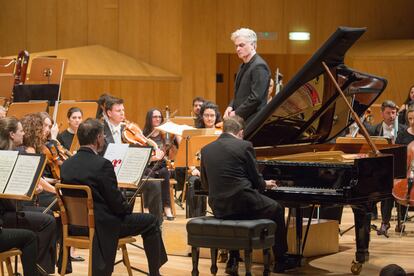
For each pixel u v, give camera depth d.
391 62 17.16
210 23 17.44
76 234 7.23
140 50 17.58
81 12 17.69
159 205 10.30
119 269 8.29
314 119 8.30
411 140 10.59
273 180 7.81
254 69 8.43
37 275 6.92
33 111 10.26
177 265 8.47
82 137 7.10
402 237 10.30
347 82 8.11
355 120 7.83
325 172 7.61
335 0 17.91
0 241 6.65
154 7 17.45
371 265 8.53
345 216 11.91
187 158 10.05
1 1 17.73
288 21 17.80
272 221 7.41
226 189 7.45
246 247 7.17
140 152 7.42
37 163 6.81
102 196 6.99
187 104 17.41
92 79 16.66
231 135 7.64
